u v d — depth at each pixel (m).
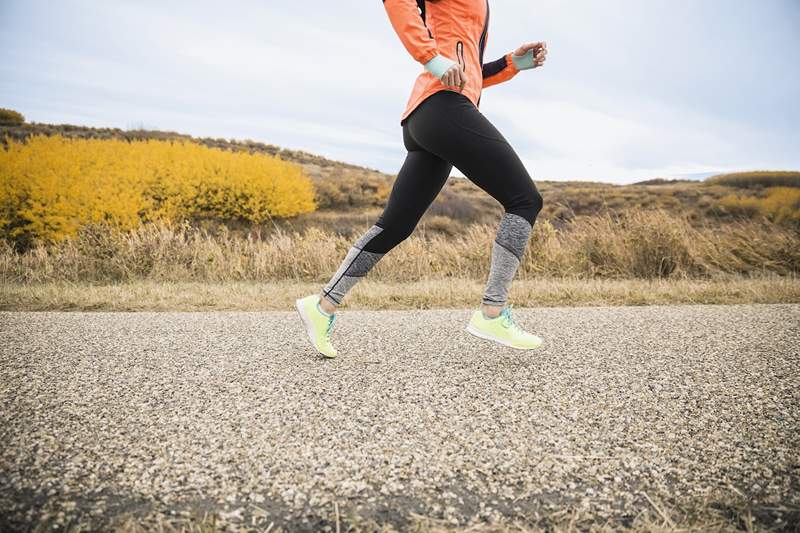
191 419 1.70
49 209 12.80
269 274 6.64
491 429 1.64
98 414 1.73
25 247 12.59
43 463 1.39
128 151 17.05
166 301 4.45
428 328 3.21
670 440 1.56
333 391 1.98
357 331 3.11
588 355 2.52
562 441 1.56
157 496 1.25
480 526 1.16
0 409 1.76
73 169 14.13
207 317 3.60
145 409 1.79
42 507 1.19
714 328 3.12
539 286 5.09
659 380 2.11
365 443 1.54
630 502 1.25
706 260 6.71
